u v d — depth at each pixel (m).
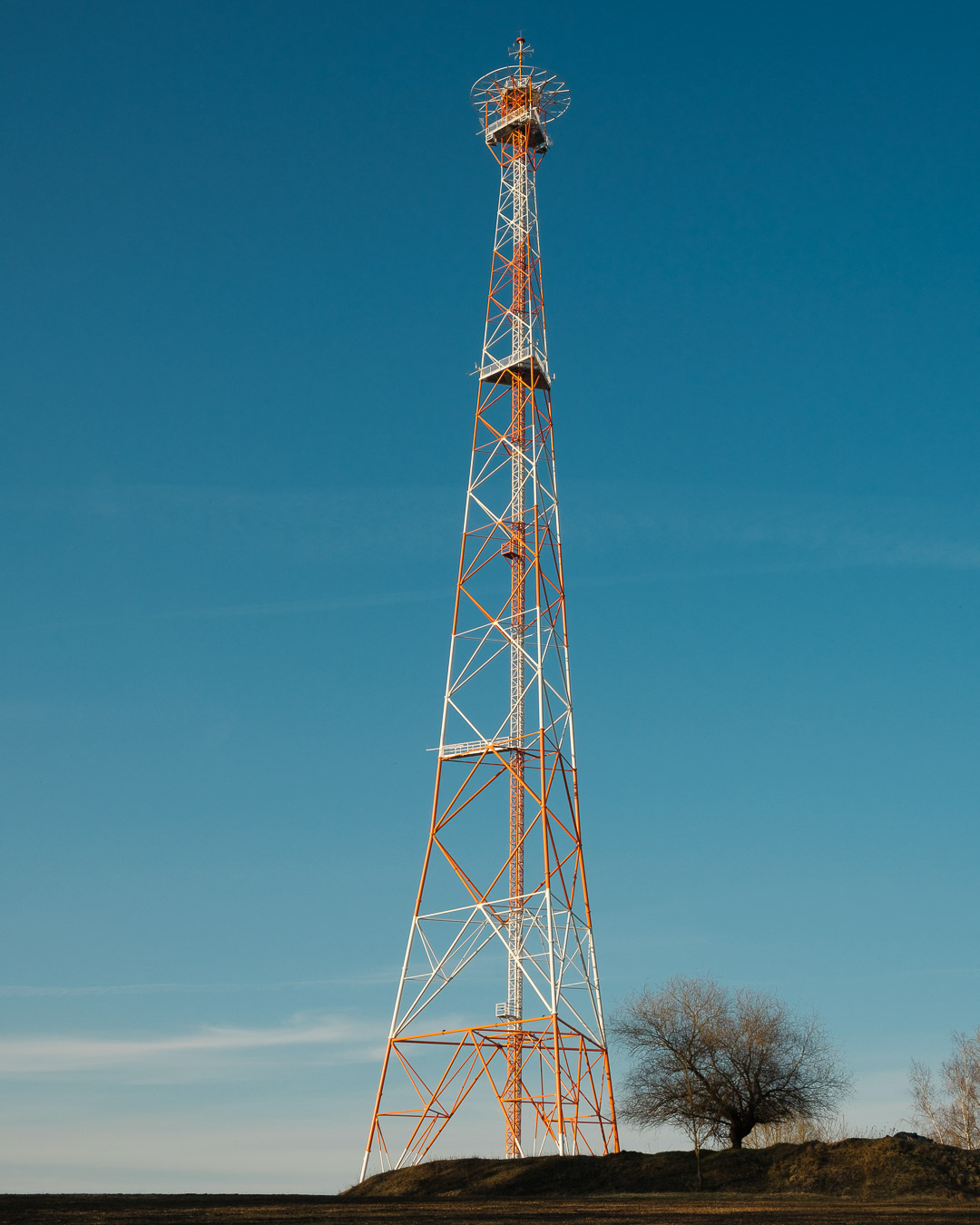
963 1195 57.62
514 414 84.94
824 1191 59.53
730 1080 68.38
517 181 90.44
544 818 74.56
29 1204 53.69
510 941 74.31
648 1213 50.38
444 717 80.00
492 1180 65.38
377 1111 72.69
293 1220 47.62
